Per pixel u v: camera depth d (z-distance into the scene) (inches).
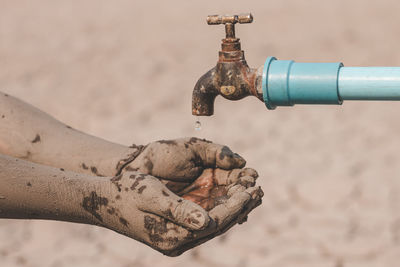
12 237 205.3
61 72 380.5
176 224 82.0
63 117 311.3
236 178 96.3
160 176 98.0
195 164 98.3
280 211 216.1
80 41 444.8
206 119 308.7
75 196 86.7
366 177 237.8
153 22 492.1
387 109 312.8
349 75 81.4
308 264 187.5
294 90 83.2
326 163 252.2
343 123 296.4
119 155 100.4
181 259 191.2
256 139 280.7
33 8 550.6
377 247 194.1
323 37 436.8
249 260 189.9
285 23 476.1
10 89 351.9
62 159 101.5
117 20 498.9
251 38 440.8
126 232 86.0
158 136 288.7
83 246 200.4
